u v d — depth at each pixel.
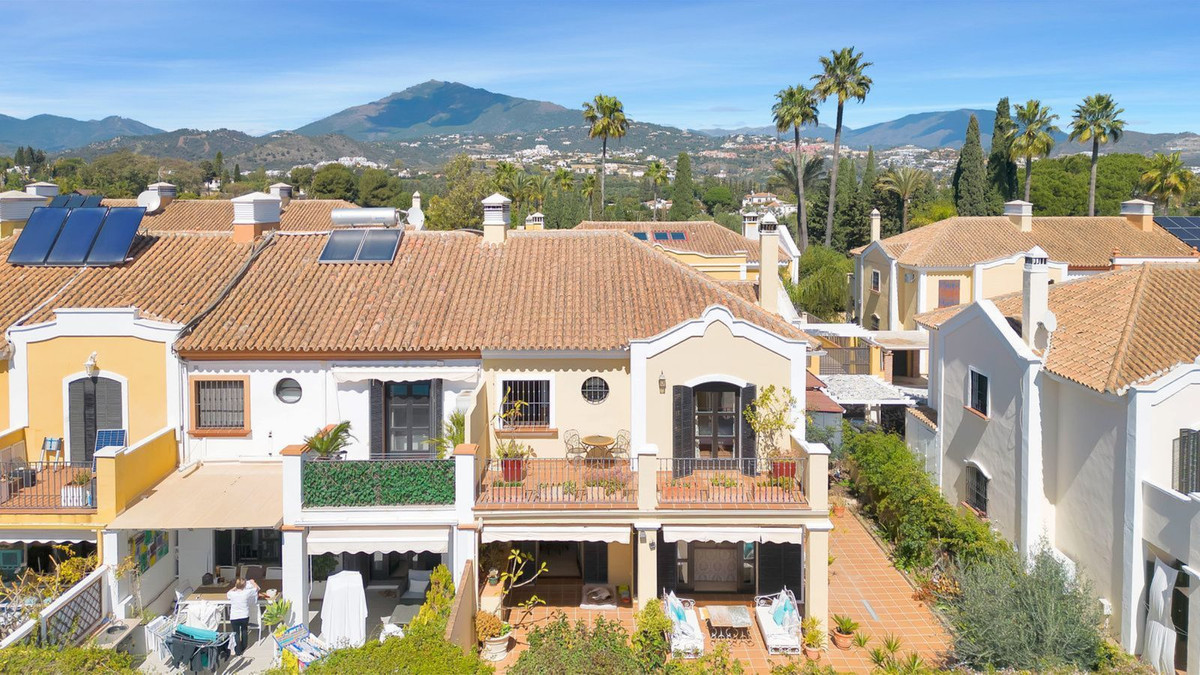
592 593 21.05
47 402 20.47
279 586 20.75
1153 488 17.02
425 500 18.77
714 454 21.27
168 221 39.19
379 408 21.06
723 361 20.56
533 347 20.47
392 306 22.02
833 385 35.09
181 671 17.30
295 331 20.83
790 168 86.38
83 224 24.17
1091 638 16.61
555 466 20.81
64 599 16.61
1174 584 16.48
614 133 77.94
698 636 18.33
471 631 18.41
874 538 25.56
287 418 20.86
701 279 23.41
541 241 25.66
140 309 21.19
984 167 82.62
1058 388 20.52
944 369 26.33
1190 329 19.03
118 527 17.88
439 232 26.02
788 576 20.86
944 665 17.95
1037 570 18.03
